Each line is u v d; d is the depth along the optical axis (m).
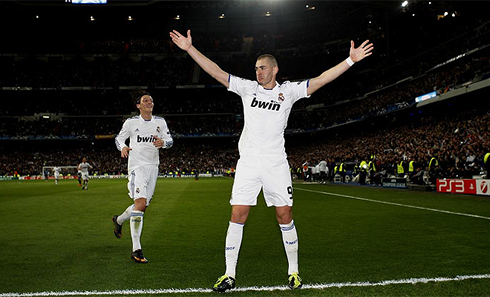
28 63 58.53
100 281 3.97
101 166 55.28
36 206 12.35
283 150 4.05
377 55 49.38
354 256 4.95
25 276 4.17
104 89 57.38
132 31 63.91
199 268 4.50
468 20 37.09
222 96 62.28
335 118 49.25
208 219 9.05
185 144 62.16
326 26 59.16
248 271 4.32
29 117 57.22
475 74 26.73
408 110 35.75
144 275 4.20
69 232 7.23
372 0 39.12
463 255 4.89
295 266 3.91
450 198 13.30
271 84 3.97
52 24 57.59
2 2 47.41
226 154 59.97
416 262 4.57
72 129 56.50
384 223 7.82
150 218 9.27
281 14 62.84
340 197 14.84
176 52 61.66
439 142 25.83
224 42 63.28
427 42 40.59
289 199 3.93
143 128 5.40
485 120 23.88
